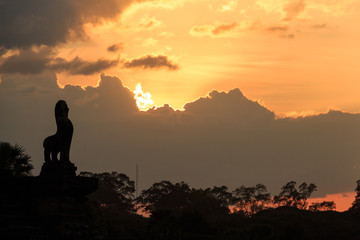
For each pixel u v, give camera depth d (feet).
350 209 508.94
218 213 489.26
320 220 435.94
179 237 211.41
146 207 506.07
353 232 408.87
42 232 99.14
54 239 97.66
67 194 103.04
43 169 104.42
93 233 105.60
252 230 249.55
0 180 104.83
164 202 499.51
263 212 454.40
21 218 100.99
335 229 415.44
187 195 508.12
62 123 104.53
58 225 100.53
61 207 102.01
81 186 103.60
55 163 104.01
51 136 105.40
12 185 104.88
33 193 103.86
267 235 253.65
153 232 204.13
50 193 102.37
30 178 104.27
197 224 242.78
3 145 145.48
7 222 99.35
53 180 102.06
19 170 144.97
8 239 95.20
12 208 103.30
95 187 104.68
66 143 104.68
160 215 210.38
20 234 96.22
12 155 146.41
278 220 409.69
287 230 269.44
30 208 103.86
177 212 256.93
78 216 103.86
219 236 245.04
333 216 470.80
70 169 104.63
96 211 152.35
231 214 499.10
